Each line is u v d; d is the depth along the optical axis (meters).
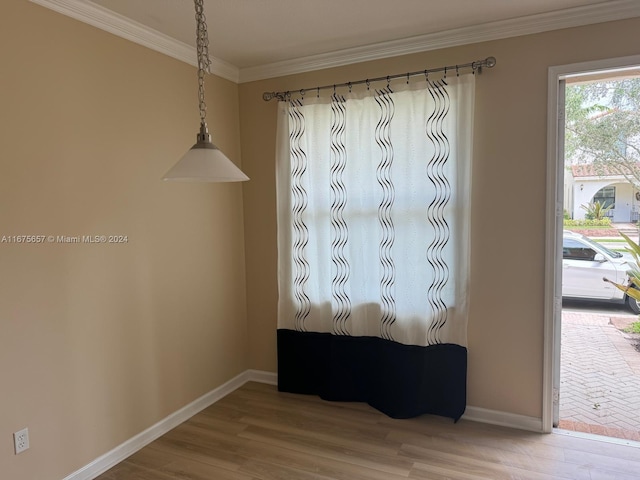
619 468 2.26
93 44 2.27
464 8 2.35
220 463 2.41
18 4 1.92
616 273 5.34
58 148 2.10
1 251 1.88
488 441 2.57
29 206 1.98
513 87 2.58
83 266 2.24
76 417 2.22
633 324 5.05
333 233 3.06
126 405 2.51
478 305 2.76
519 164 2.60
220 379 3.29
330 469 2.32
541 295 2.62
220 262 3.27
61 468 2.15
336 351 3.12
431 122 2.71
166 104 2.74
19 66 1.92
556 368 2.71
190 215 2.97
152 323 2.68
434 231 2.75
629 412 2.97
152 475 2.31
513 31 2.54
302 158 3.13
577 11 2.37
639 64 2.32
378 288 2.99
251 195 3.46
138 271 2.57
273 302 3.47
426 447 2.52
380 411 2.98
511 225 2.65
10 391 1.92
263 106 3.34
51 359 2.09
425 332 2.80
